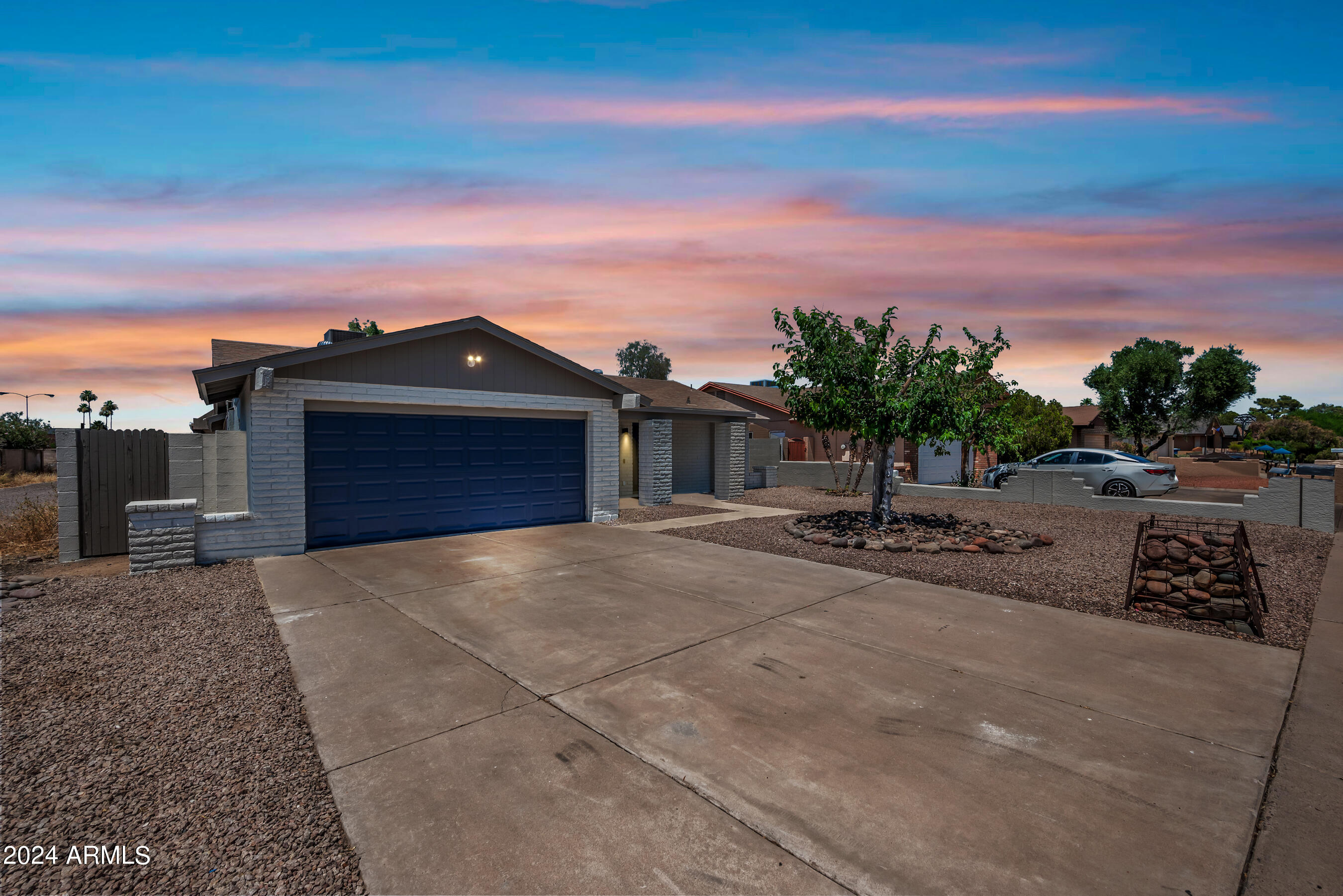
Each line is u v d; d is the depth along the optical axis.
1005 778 3.40
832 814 3.08
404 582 7.70
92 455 9.66
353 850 2.83
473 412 11.36
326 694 4.48
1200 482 22.08
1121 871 2.68
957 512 13.80
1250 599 6.00
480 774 3.45
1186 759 3.62
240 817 3.07
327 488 9.85
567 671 4.89
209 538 8.77
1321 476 19.89
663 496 16.00
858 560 9.05
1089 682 4.73
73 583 7.66
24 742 3.79
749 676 4.80
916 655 5.27
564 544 10.24
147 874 2.67
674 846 2.84
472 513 11.43
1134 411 34.34
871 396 11.18
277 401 9.20
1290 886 2.60
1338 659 5.21
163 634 5.77
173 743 3.79
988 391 11.42
